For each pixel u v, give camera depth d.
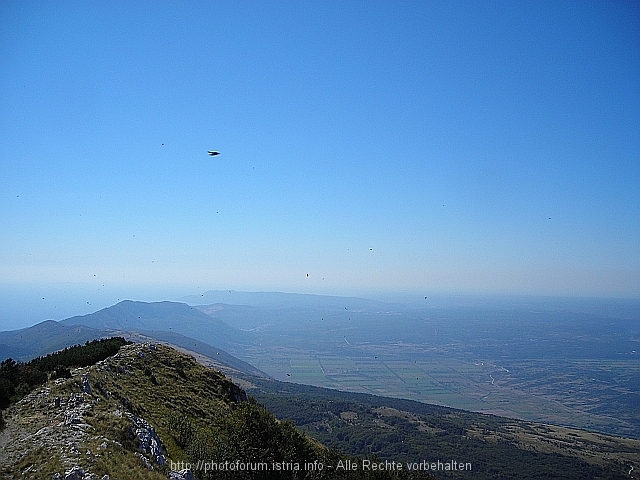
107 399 36.94
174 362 58.41
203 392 53.19
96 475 22.36
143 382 48.88
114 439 27.73
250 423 33.34
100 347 55.25
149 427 34.00
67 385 35.69
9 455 23.97
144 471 24.95
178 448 35.50
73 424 28.23
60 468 22.25
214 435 34.62
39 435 26.23
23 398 33.31
